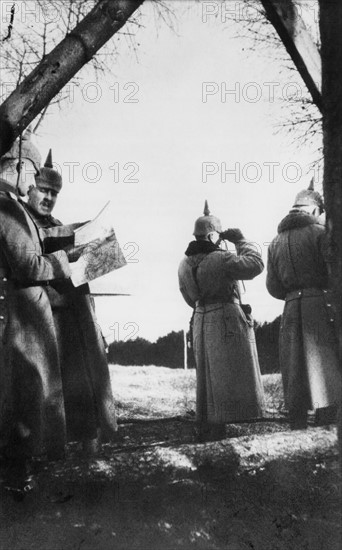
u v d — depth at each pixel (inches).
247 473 169.2
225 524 153.6
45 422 173.9
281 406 218.1
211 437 201.5
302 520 154.5
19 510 159.8
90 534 150.0
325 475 165.5
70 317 190.2
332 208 141.4
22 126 163.3
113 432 189.9
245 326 213.8
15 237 173.8
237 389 208.4
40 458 180.7
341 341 143.3
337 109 141.3
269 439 184.1
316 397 205.6
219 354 209.9
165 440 192.7
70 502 160.4
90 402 186.5
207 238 214.2
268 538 151.4
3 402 170.7
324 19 142.3
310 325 209.6
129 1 165.0
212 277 211.8
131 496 162.6
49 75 162.4
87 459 177.5
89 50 164.7
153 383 224.8
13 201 177.6
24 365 172.4
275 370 230.2
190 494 161.6
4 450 167.5
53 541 149.3
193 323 216.7
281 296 221.1
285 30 156.3
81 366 188.5
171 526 153.5
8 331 174.1
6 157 185.6
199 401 208.7
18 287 176.6
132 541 148.7
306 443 182.1
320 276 211.6
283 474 167.3
